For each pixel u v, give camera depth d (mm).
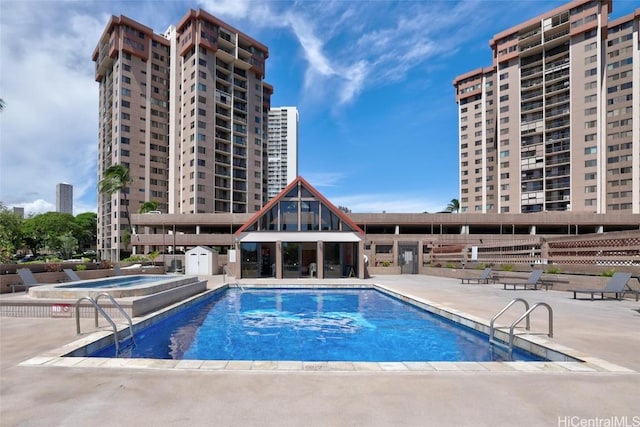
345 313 12453
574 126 58781
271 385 4246
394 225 53062
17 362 5195
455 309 10383
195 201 61562
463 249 24406
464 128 77625
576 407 3693
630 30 57188
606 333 6992
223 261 31281
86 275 18297
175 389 4109
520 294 14016
